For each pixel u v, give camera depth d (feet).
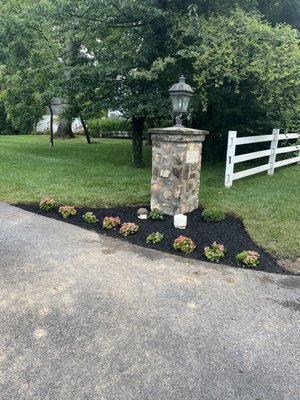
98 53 25.46
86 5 21.11
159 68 20.15
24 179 20.95
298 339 6.84
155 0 21.08
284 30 20.08
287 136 25.35
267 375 5.81
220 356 6.24
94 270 9.55
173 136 13.73
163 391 5.39
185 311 7.67
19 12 26.71
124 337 6.68
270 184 21.04
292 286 9.09
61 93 25.55
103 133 69.56
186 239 11.34
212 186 20.30
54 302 7.83
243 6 24.12
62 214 14.43
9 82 33.60
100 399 5.20
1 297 7.96
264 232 12.73
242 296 8.44
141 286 8.73
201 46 20.01
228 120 30.17
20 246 11.10
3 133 73.77
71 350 6.25
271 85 20.63
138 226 13.17
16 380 5.52
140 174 23.81
